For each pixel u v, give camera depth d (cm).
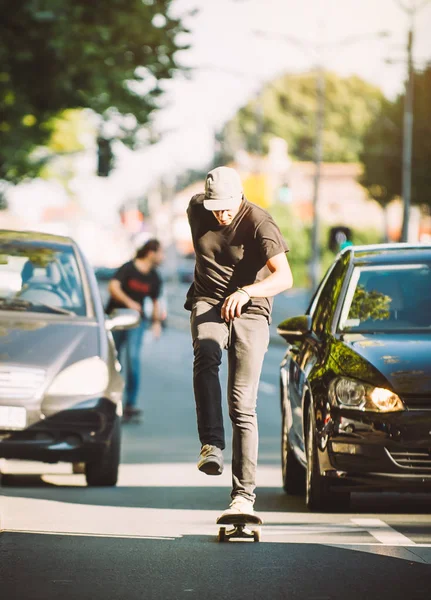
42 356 1962
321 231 14112
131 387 3297
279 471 2295
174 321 10469
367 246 1944
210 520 1612
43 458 1942
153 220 17588
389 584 1187
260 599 1120
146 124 5097
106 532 1500
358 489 1656
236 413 1416
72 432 1944
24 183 6831
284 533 1498
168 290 15200
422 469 1611
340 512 1700
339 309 1811
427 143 11075
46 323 2036
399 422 1619
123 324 2150
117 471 2033
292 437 1878
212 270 1431
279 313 10844
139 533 1495
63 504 1773
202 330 1423
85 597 1128
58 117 5103
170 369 5447
